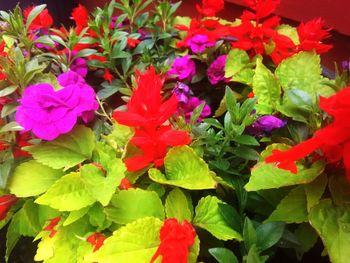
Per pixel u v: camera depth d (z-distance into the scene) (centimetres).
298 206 30
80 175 31
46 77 37
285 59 38
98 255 28
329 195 30
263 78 38
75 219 32
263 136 36
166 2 49
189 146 33
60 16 74
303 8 50
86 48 47
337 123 24
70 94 32
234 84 45
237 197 33
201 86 47
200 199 32
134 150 34
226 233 30
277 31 46
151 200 31
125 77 45
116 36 45
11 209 37
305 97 32
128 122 30
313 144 24
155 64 46
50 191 31
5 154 34
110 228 32
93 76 47
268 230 29
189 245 27
